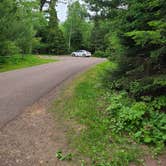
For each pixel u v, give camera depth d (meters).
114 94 7.79
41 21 31.39
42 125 5.76
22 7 23.92
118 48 8.20
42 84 11.03
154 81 5.95
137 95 6.99
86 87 9.48
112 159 4.25
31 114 6.57
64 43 46.78
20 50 23.55
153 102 6.16
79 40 51.91
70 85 10.43
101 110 6.59
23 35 24.34
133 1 7.26
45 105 7.44
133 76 7.64
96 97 7.91
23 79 12.55
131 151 4.51
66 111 6.66
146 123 5.32
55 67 19.11
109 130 5.36
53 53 45.56
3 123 5.86
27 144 4.79
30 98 8.33
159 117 5.47
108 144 4.78
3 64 20.36
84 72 14.90
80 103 7.25
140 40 5.93
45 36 44.75
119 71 8.39
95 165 4.08
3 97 8.45
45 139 5.01
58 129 5.51
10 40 21.42
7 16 20.47
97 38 49.12
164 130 5.05
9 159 4.20
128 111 5.70
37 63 22.88
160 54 6.38
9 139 4.98
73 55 42.81
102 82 9.08
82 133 5.23
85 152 4.48
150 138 4.84
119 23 8.05
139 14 7.12
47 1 40.06
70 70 16.75
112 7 14.97
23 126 5.70
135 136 4.98
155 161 4.24
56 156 4.35
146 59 7.19
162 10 6.26
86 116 6.16
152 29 6.95
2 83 11.27
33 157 4.30
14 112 6.72
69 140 4.95
